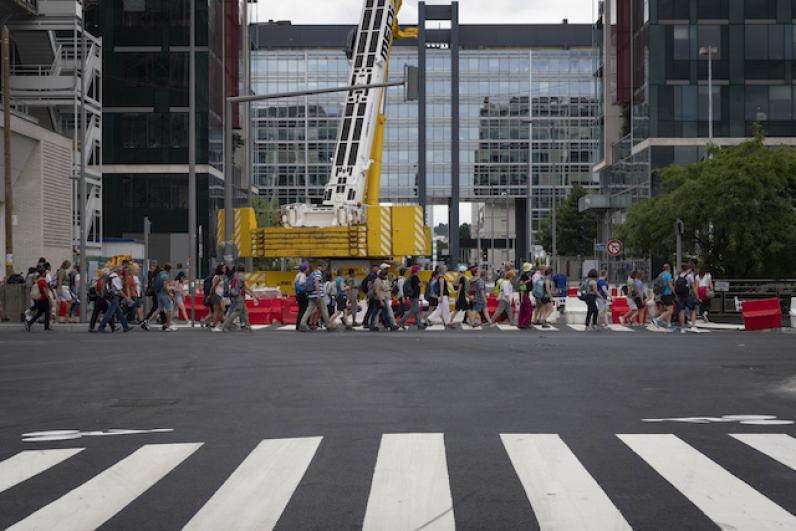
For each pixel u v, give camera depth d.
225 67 75.44
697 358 19.12
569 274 108.56
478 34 114.94
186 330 29.95
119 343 23.67
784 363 18.03
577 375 15.98
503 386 14.46
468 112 114.31
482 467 8.45
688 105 61.59
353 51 34.66
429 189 112.50
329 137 112.69
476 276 31.47
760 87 61.59
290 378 15.65
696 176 44.41
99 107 64.25
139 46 68.50
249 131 79.00
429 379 15.41
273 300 34.75
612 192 77.12
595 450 9.24
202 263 68.06
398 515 6.81
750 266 43.25
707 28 61.72
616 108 78.81
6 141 36.28
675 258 45.12
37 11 56.72
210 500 7.36
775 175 41.34
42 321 32.19
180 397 13.57
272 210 81.75
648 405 12.42
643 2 63.50
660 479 7.96
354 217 33.75
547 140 114.38
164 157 68.69
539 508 6.98
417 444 9.59
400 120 112.19
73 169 58.84
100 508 7.19
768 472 8.23
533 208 114.25
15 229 43.19
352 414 11.73
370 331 29.56
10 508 7.26
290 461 8.82
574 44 115.12
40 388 14.80
